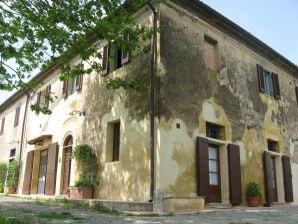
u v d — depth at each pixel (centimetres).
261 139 1293
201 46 1123
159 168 870
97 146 1152
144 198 895
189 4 1085
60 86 1552
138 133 976
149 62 1005
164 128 909
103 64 1221
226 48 1246
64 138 1384
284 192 1337
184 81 1015
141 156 943
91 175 1117
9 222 516
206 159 995
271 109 1417
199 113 1034
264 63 1469
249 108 1276
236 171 1096
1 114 2417
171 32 1023
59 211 764
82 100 1318
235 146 1128
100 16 822
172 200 837
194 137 991
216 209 928
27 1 772
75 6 789
